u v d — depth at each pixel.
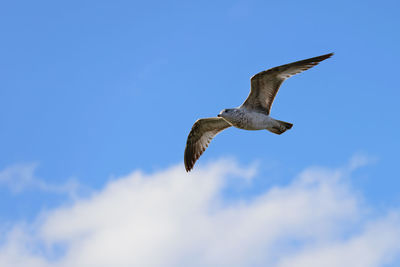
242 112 16.23
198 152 18.80
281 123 16.27
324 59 15.73
